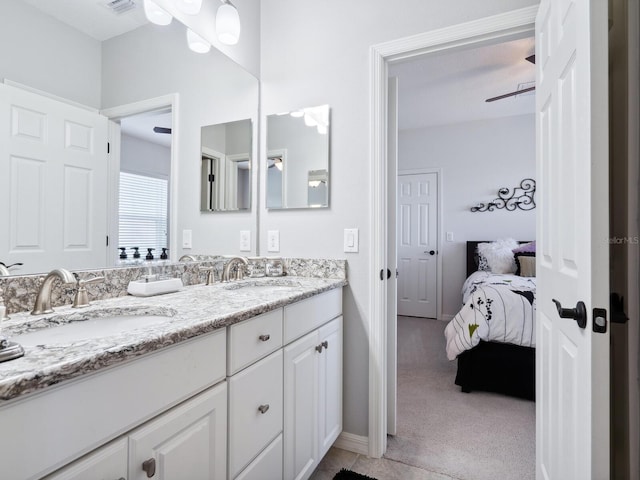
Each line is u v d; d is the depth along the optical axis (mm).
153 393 743
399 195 4852
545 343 1261
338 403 1693
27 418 535
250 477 1052
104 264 1226
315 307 1476
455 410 2166
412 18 1636
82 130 1176
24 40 1027
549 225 1208
